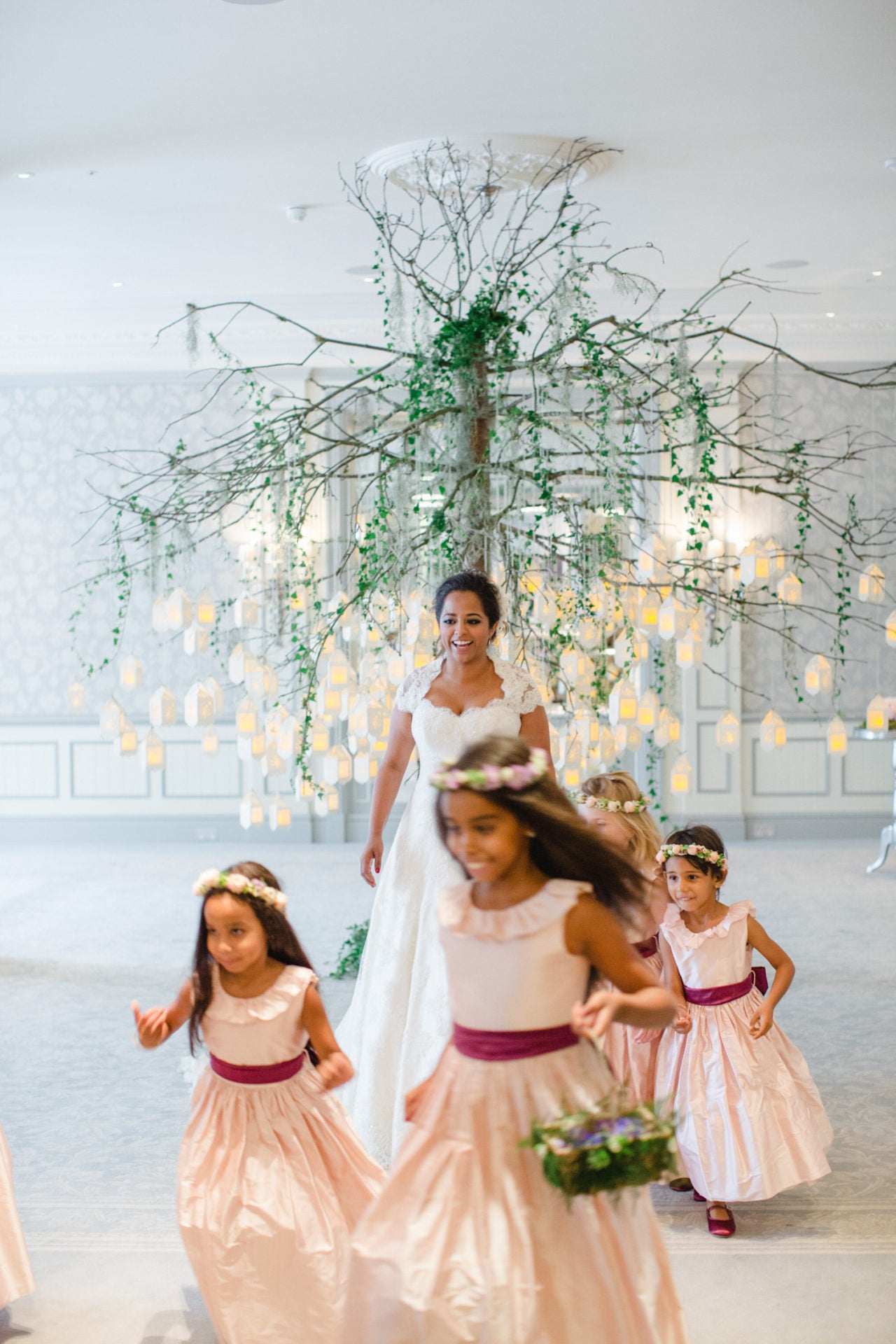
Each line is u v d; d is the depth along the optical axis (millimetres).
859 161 5590
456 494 4676
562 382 4449
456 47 4367
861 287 8062
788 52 4461
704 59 4508
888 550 8961
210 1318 2592
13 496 9172
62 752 9234
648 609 4566
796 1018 4746
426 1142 1890
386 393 7883
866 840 9078
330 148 5336
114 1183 3314
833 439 8867
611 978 1850
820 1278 2736
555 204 6051
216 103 4836
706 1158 2975
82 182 5754
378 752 4793
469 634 3127
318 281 7781
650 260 7262
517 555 4574
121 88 4680
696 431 4648
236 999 2361
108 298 8219
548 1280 1758
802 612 9055
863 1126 3656
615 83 4703
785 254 7227
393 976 3121
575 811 1898
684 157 5492
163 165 5527
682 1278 2740
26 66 4473
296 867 8102
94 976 5473
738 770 9078
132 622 9117
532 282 7383
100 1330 2543
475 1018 1892
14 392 9141
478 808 1822
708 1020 3076
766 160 5559
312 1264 2250
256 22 4152
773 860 8258
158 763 4711
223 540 8555
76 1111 3871
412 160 5340
